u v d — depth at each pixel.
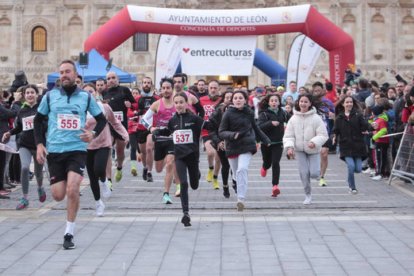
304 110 22.06
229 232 17.08
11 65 76.12
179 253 14.84
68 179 15.34
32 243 15.88
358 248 15.11
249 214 19.98
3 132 24.08
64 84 15.70
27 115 21.00
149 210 20.97
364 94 34.91
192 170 18.91
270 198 23.89
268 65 60.00
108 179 24.80
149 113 22.80
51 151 15.54
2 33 76.12
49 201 23.12
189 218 17.72
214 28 41.69
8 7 75.88
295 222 18.38
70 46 75.81
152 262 14.06
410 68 74.56
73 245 15.29
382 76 74.31
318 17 42.91
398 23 74.44
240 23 41.75
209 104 27.62
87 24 75.44
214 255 14.63
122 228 17.69
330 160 38.62
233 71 42.25
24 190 21.22
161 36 42.75
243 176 20.53
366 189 26.28
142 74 75.31
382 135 28.56
